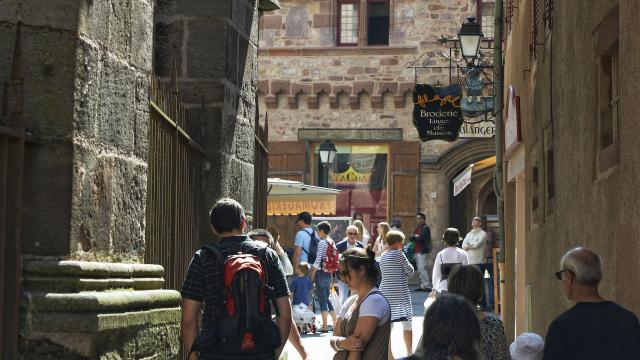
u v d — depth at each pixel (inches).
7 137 299.4
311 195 1380.4
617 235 391.2
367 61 1808.6
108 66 337.4
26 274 309.0
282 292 361.7
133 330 336.2
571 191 512.1
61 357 307.0
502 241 944.9
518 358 394.0
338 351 445.4
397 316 771.4
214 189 518.0
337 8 1829.5
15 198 303.0
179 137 459.5
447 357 239.6
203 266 354.0
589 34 457.7
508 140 880.9
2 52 310.0
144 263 376.2
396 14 1808.6
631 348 304.7
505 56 968.9
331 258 999.0
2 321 298.2
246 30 567.2
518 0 819.4
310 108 1819.6
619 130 402.6
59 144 311.9
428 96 1227.9
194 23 520.1
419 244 1649.9
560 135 553.3
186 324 351.9
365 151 1811.0
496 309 1162.6
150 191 397.4
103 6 332.5
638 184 352.5
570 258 318.0
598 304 311.4
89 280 316.5
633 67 360.5
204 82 519.8
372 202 1803.6
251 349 346.9
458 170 1786.4
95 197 328.8
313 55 1819.6
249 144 576.4
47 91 311.4
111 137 340.5
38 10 311.4
